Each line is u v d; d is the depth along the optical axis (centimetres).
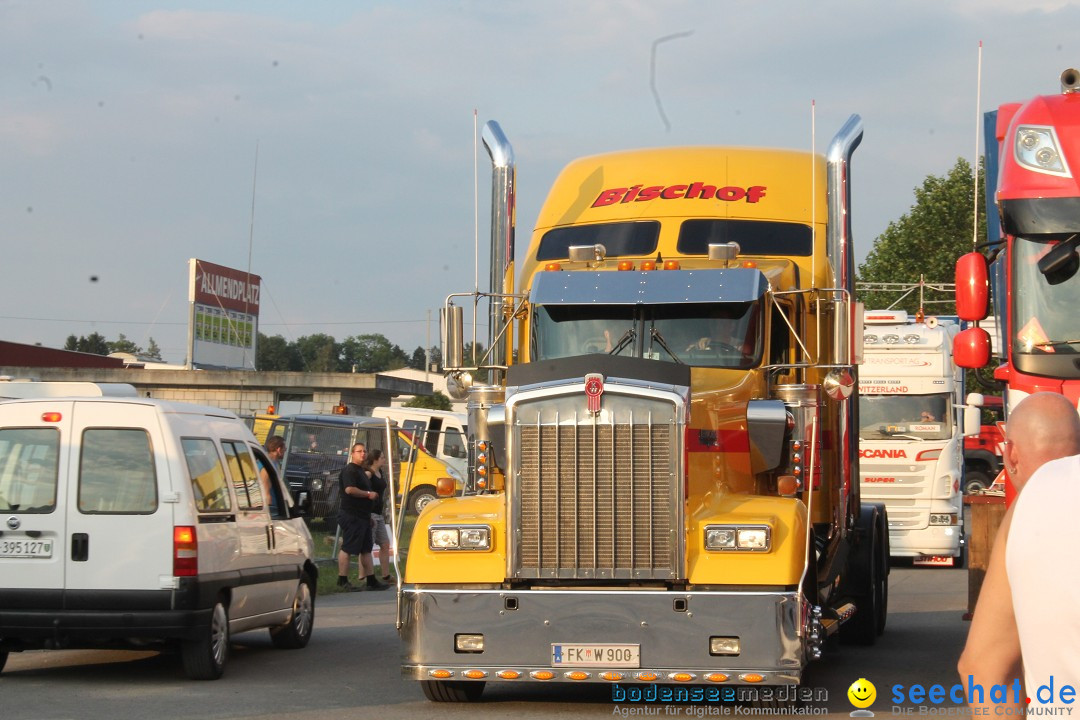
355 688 1855
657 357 1850
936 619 2859
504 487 1612
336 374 7888
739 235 2014
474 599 1584
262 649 2297
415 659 1598
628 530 1574
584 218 2089
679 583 1568
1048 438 681
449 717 1620
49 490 1866
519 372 1672
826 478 2045
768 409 1767
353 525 3359
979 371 1955
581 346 1880
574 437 1589
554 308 1902
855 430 2303
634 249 2022
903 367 4303
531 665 1564
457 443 5453
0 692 1805
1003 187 1797
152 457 1872
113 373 7700
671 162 2147
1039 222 1761
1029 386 1761
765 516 1588
